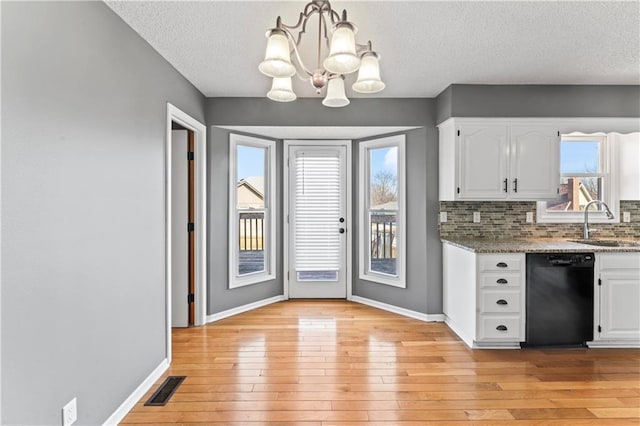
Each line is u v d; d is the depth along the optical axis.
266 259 4.36
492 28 2.30
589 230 3.74
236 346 3.07
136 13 2.06
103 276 1.91
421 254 3.77
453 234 3.72
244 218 4.16
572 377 2.53
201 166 3.57
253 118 3.71
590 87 3.34
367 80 1.79
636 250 2.97
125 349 2.13
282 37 1.62
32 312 1.44
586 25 2.26
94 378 1.84
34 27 1.44
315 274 4.51
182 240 3.56
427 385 2.42
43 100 1.49
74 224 1.68
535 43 2.51
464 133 3.33
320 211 4.45
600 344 3.06
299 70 2.98
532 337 2.97
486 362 2.77
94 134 1.83
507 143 3.33
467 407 2.17
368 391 2.34
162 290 2.63
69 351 1.65
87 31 1.78
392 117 3.72
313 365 2.71
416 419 2.05
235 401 2.23
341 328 3.50
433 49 2.60
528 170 3.33
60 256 1.59
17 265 1.37
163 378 2.53
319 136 4.25
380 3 2.02
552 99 3.33
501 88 3.33
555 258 2.97
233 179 3.94
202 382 2.47
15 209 1.36
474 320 2.99
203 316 3.60
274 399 2.25
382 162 4.25
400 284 3.95
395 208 4.11
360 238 4.37
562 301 2.98
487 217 3.73
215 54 2.65
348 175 4.41
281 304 4.31
